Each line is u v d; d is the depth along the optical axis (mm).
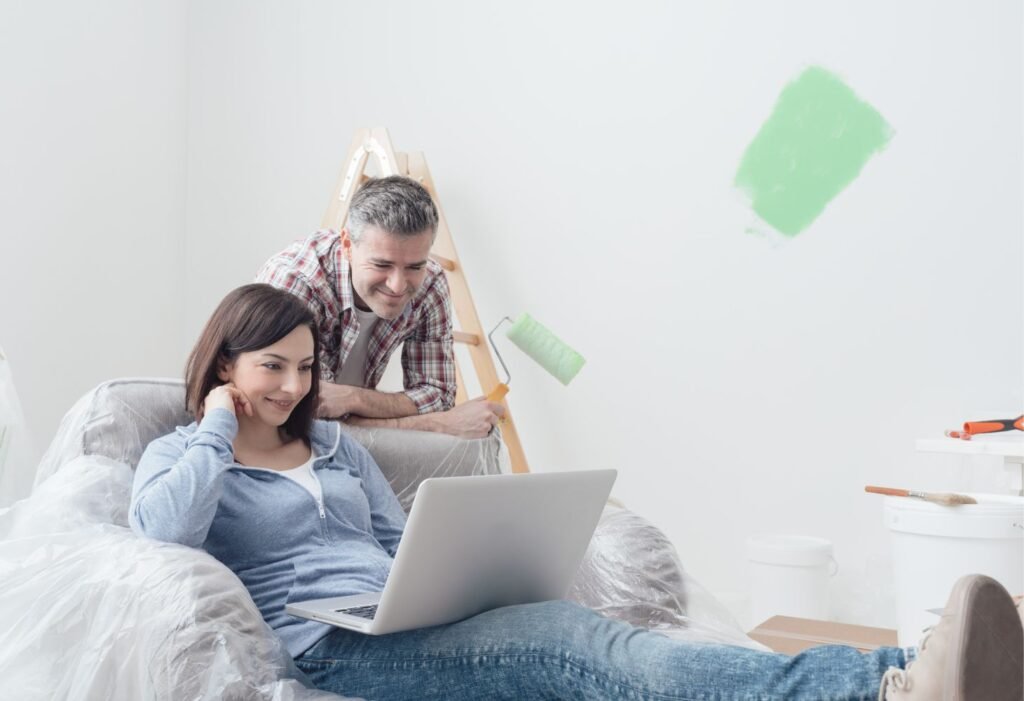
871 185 2619
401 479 1956
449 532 1183
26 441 1885
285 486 1516
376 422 2018
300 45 3176
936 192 2561
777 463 2676
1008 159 2502
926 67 2578
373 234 1907
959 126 2545
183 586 1180
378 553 1540
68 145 2641
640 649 1158
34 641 1191
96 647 1170
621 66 2869
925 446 2223
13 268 2445
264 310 1521
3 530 1431
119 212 2855
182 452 1446
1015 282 2484
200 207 3213
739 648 1134
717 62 2773
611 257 2855
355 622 1199
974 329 2516
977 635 986
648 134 2834
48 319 2564
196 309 3197
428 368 2229
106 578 1212
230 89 3219
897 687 1013
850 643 2000
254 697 1146
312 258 2016
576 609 1247
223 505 1445
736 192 2742
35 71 2518
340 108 3129
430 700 1252
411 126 3066
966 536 1797
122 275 2869
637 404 2812
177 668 1136
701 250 2770
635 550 1698
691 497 2750
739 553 2699
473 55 3018
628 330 2832
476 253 2986
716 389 2742
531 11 2967
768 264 2707
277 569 1434
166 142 3094
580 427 2861
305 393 1562
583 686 1158
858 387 2613
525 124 2959
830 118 2658
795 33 2699
